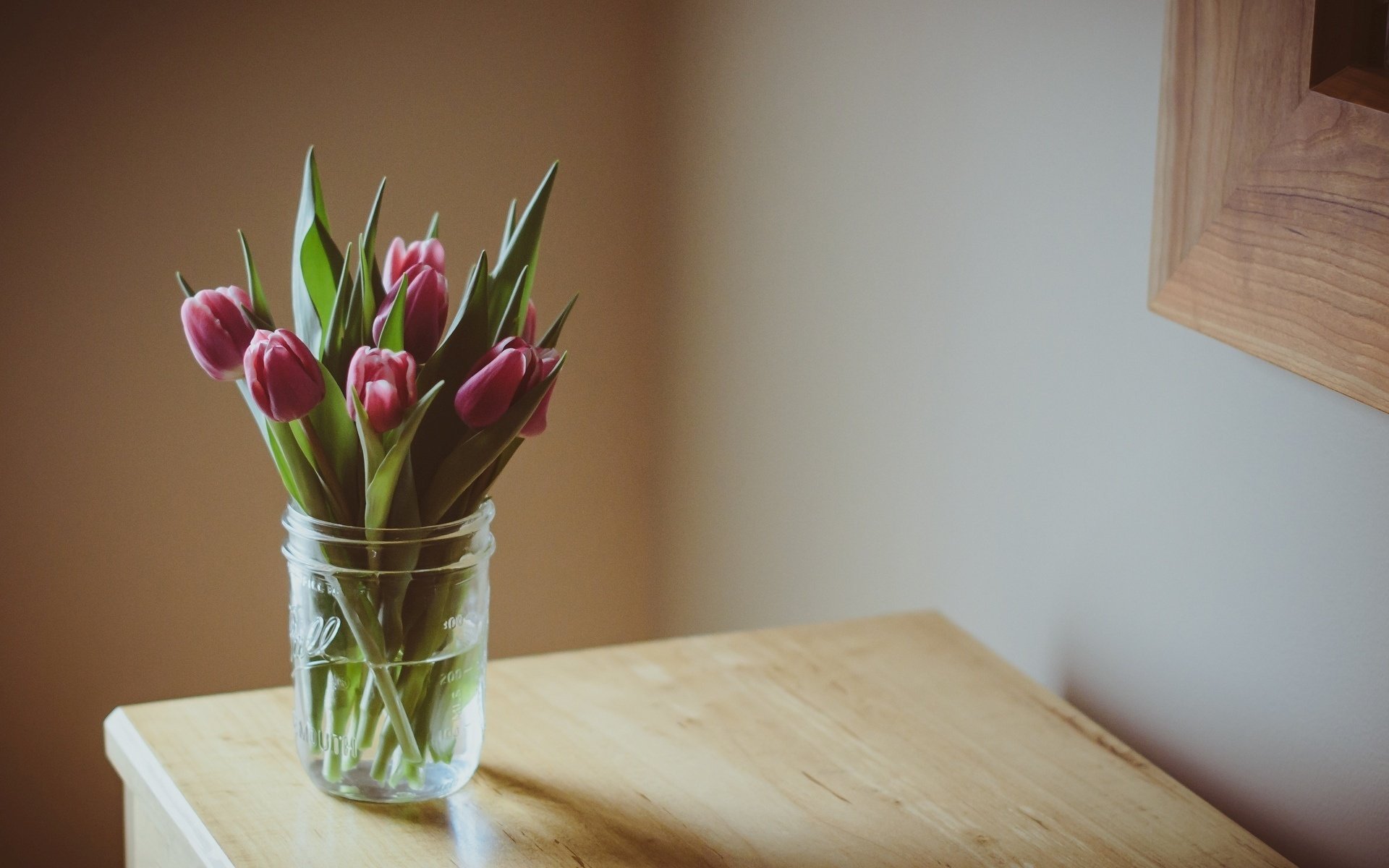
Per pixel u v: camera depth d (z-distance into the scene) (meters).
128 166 1.40
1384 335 0.94
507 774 1.03
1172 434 1.07
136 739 1.05
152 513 1.46
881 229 1.26
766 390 1.42
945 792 1.03
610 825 0.99
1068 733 1.09
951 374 1.22
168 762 1.03
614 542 1.70
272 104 1.43
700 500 1.57
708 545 1.56
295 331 0.99
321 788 1.00
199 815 0.98
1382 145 0.94
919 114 1.22
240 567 1.52
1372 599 0.98
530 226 0.99
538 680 1.12
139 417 1.44
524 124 1.54
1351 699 0.99
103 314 1.41
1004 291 1.17
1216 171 1.01
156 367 1.44
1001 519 1.19
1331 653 1.00
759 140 1.39
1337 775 1.00
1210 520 1.05
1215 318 1.02
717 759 1.05
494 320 0.99
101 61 1.38
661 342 1.62
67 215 1.39
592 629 1.71
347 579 0.96
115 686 1.49
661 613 1.69
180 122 1.41
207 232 1.43
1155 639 1.09
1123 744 1.08
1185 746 1.08
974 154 1.18
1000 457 1.18
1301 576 1.01
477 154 1.53
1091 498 1.12
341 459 0.96
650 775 1.03
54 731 1.47
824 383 1.34
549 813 1.00
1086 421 1.12
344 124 1.46
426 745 0.99
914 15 1.21
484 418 0.93
